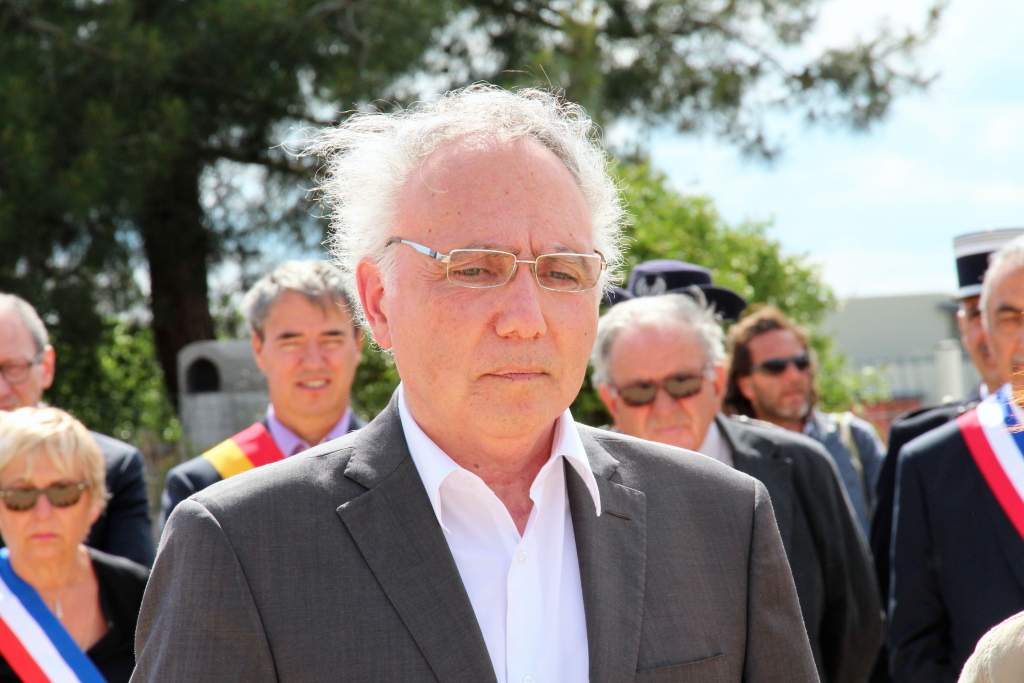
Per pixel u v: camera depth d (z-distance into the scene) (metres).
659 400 3.00
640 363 3.01
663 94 11.11
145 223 9.27
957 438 2.70
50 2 8.04
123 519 3.25
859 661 2.93
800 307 9.23
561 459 1.68
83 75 7.80
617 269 1.91
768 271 8.93
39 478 2.68
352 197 1.73
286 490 1.55
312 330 3.26
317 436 3.35
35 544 2.68
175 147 7.98
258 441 3.29
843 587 2.91
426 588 1.50
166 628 1.45
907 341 18.27
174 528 1.52
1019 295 2.61
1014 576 2.50
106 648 2.75
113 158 7.72
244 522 1.50
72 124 7.71
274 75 8.45
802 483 2.95
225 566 1.46
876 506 3.33
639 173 8.95
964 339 3.39
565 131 1.71
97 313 9.01
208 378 7.99
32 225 7.97
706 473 1.78
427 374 1.55
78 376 9.40
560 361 1.56
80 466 2.74
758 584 1.68
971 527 2.60
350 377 3.36
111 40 7.57
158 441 6.96
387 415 1.70
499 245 1.52
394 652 1.45
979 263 3.28
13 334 3.30
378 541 1.52
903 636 2.68
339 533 1.52
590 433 1.81
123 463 3.33
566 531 1.66
